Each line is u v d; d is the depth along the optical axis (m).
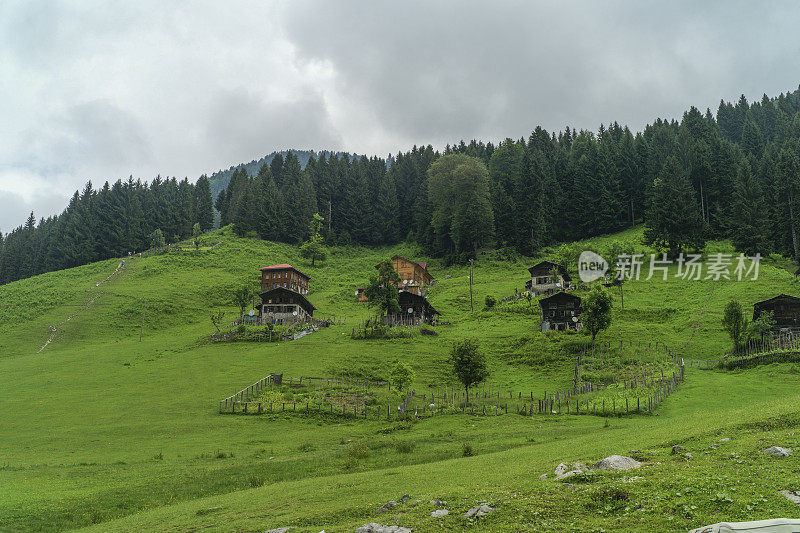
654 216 142.50
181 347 92.75
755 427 22.67
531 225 173.25
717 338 81.69
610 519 14.23
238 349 88.75
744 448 19.06
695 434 23.00
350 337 93.50
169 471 33.78
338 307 132.62
